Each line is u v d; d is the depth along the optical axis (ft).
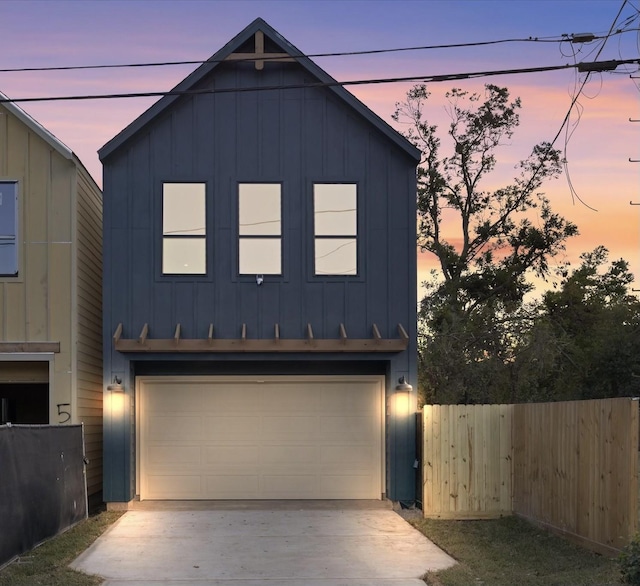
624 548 30.60
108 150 49.57
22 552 34.40
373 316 50.14
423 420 47.03
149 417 51.55
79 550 36.40
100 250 57.00
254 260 50.24
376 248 50.47
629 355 102.32
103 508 50.29
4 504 32.53
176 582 30.78
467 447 46.88
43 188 49.88
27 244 49.65
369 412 52.08
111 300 49.44
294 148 50.80
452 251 108.88
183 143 50.47
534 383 82.69
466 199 109.19
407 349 49.96
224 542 38.55
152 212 49.93
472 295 108.27
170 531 41.24
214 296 49.73
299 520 44.65
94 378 53.57
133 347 48.16
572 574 30.63
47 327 49.24
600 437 35.01
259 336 49.62
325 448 51.85
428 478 46.34
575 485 37.63
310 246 50.34
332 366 52.06
